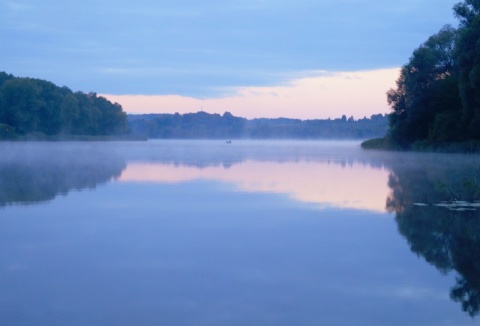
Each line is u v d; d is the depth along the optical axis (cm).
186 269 1148
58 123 9981
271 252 1288
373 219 1705
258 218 1730
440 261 1199
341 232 1506
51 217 1752
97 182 2878
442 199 2144
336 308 924
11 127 9125
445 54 5684
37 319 880
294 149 8756
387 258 1230
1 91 9225
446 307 927
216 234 1489
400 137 6234
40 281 1067
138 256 1250
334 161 4881
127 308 926
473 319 875
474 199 2114
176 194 2342
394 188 2542
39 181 2919
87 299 970
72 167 4062
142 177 3192
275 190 2486
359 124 19712
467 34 4628
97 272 1127
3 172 3541
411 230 1524
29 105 9262
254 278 1087
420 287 1027
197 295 990
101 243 1380
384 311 911
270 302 955
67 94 10325
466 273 1108
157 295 988
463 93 4700
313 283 1053
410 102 5822
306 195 2300
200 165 4356
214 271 1133
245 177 3192
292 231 1523
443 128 5241
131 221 1681
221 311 912
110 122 12475
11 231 1527
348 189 2516
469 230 1514
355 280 1071
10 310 917
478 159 4431
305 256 1248
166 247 1337
